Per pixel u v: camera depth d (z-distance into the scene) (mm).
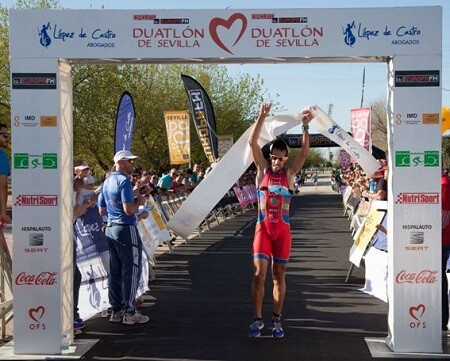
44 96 5617
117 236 6555
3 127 6059
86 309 6969
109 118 27219
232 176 6426
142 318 6656
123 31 5574
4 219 6000
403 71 5516
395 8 5492
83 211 6465
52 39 5574
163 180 15695
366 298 7938
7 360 5484
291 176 6082
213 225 19203
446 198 6184
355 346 5773
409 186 5574
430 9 5484
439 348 5605
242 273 9852
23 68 5605
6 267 6270
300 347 5723
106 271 7160
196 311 7207
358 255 8625
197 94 17797
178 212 6441
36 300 5691
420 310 5609
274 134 6562
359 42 5512
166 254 12289
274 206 5945
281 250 5980
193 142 31781
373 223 8414
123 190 6418
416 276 5602
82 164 7145
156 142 31562
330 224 19609
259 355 5480
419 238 5590
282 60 5688
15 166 5656
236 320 6762
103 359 5434
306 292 8320
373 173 7227
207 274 9781
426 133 5539
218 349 5668
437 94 5516
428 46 5492
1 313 6035
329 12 5520
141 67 30453
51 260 5680
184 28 5562
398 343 5621
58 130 5645
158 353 5570
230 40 5555
